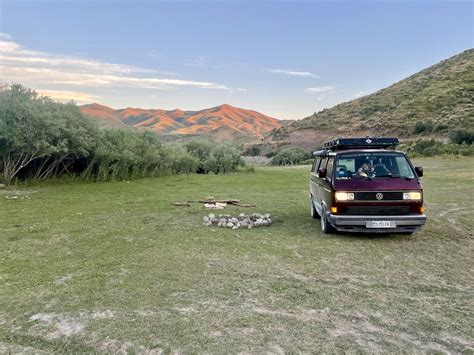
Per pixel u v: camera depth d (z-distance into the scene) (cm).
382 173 759
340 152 790
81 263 577
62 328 371
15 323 382
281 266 566
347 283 497
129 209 1098
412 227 706
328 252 645
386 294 459
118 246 679
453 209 1093
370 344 342
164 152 2522
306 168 3716
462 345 341
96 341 347
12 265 570
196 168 2941
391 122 6188
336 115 8219
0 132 1464
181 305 423
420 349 334
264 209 1127
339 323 383
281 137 7788
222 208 1128
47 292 461
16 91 1614
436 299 445
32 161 1764
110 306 420
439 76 8025
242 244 695
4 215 987
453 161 3148
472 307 423
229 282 496
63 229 822
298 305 426
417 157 3784
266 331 365
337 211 720
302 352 328
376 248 672
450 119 5359
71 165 1969
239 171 3141
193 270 543
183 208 1123
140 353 327
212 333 361
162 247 670
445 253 643
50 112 1625
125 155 2059
